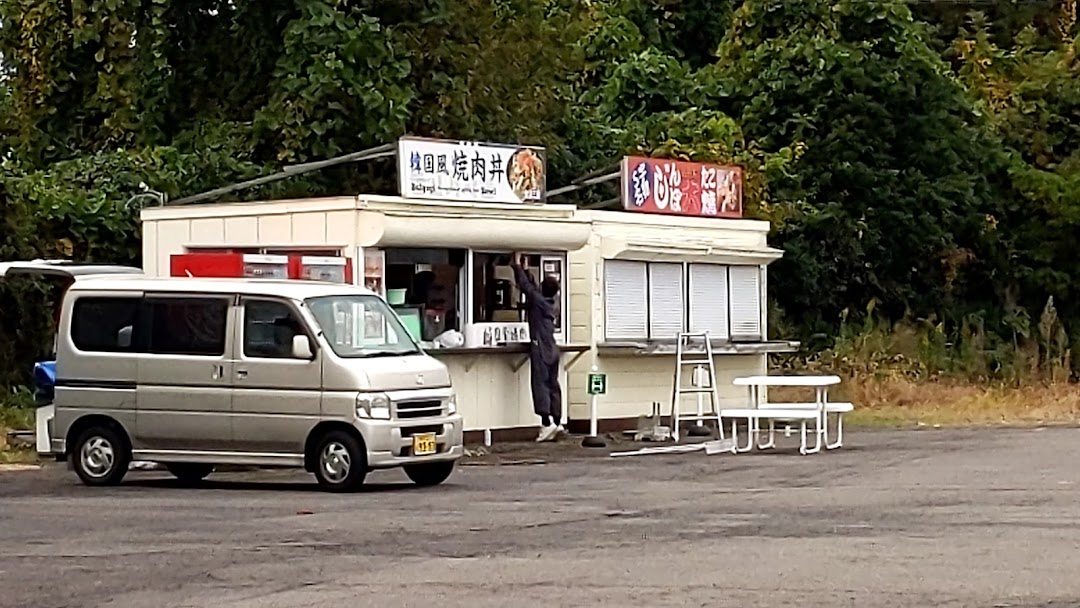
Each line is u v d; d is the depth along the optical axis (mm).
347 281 21781
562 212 24609
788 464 20656
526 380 24406
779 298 37531
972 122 40688
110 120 31109
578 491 17312
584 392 25172
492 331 23703
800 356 35781
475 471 19938
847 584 10742
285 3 30031
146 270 23484
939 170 39281
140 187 27281
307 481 18953
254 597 10500
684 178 27156
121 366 18172
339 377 17297
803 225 37312
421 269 23141
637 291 25906
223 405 17719
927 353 35438
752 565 11633
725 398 27516
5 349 25141
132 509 15727
